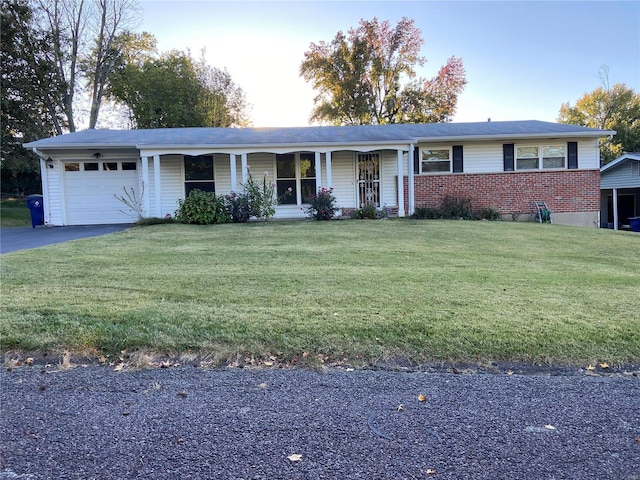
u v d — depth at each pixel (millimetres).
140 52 30234
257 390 2633
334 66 32625
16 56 20578
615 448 2057
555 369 2951
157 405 2445
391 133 15234
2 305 4016
